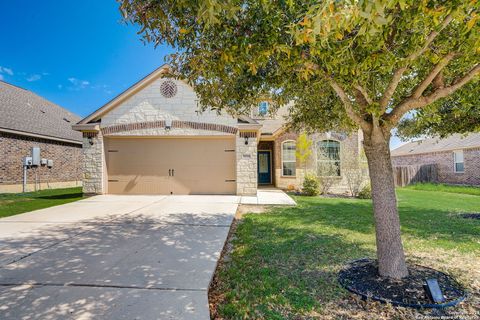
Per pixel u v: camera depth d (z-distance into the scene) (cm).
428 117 458
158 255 434
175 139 1197
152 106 1162
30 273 362
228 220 689
